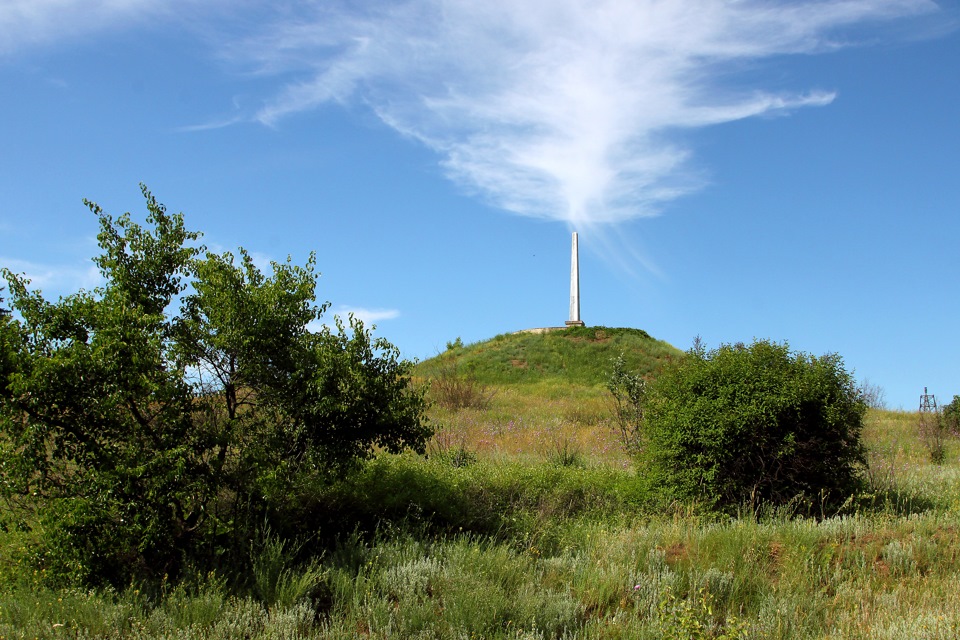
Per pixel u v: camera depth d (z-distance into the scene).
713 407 9.65
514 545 8.13
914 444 18.03
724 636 5.28
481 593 6.20
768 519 8.85
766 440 9.56
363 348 7.86
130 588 6.14
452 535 8.32
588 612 6.48
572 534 8.70
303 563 7.15
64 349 6.39
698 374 10.05
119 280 7.12
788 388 9.55
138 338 6.42
